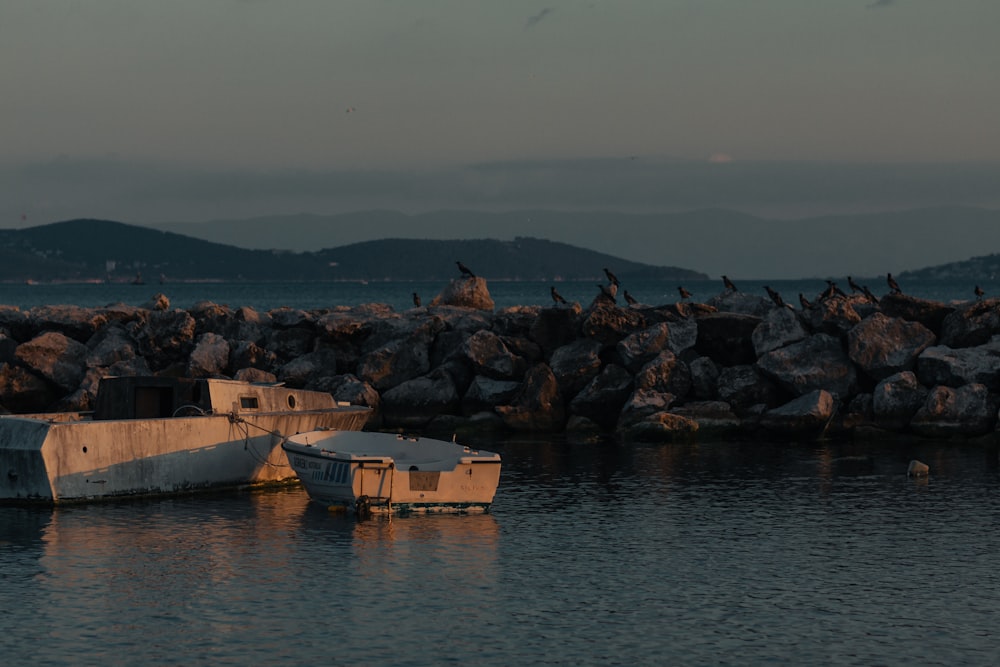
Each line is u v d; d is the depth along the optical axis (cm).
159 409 3120
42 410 4316
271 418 3117
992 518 2742
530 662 1797
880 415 3975
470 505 2803
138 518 2703
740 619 2003
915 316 4347
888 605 2083
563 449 3784
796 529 2634
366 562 2338
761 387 4122
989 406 3862
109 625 1944
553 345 4447
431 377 4275
